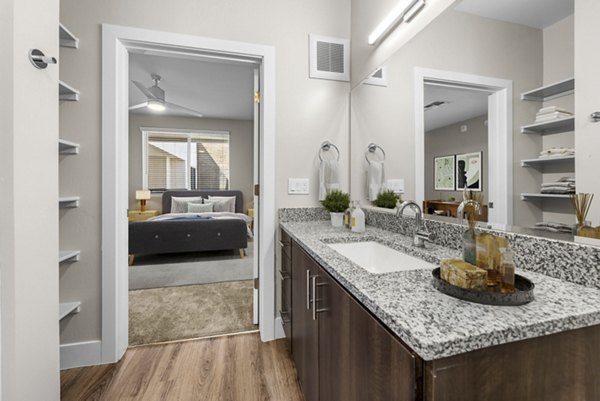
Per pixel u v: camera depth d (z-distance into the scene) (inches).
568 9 30.6
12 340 32.9
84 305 65.6
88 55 64.6
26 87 34.8
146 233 151.5
